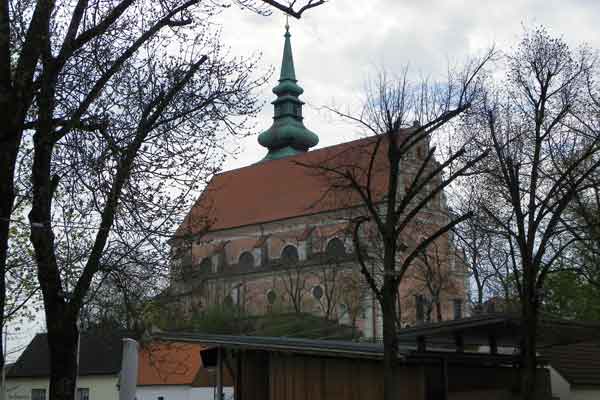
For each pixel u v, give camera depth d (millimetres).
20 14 15039
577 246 26453
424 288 63781
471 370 18797
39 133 13375
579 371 23375
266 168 93750
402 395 17953
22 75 12125
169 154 15805
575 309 37000
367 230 46969
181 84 15562
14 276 20328
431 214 49656
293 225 82938
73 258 16500
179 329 34719
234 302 83625
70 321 13680
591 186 19547
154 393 52875
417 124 20594
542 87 21031
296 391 20156
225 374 38719
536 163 20016
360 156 25500
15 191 17234
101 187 15031
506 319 17250
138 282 16672
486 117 23938
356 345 18984
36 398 51500
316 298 75875
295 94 106250
